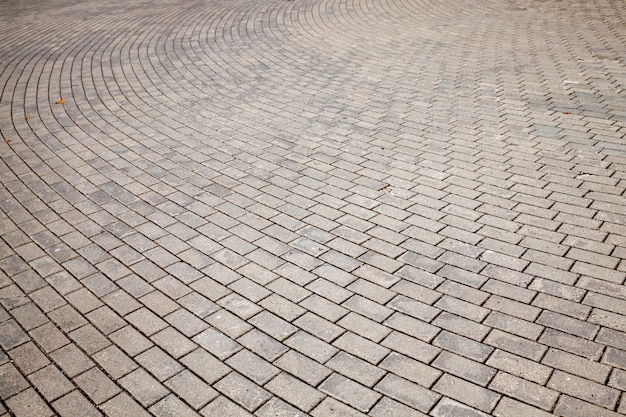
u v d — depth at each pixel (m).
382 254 5.14
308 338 4.22
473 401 3.65
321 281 4.82
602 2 14.40
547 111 8.01
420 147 7.11
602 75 9.34
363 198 6.04
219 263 5.11
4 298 4.76
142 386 3.86
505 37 11.75
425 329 4.26
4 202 6.24
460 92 8.88
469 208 5.77
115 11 15.44
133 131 7.93
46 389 3.86
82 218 5.88
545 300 4.49
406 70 10.01
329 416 3.58
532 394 3.68
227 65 10.66
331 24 13.27
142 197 6.23
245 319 4.43
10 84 10.02
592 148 6.87
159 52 11.63
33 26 14.11
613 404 3.57
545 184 6.13
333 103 8.65
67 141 7.69
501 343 4.10
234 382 3.87
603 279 4.68
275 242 5.38
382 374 3.88
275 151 7.17
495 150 6.94
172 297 4.70
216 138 7.61
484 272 4.84
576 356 3.95
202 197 6.19
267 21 13.77
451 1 15.10
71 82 10.03
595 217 5.52
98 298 4.72
